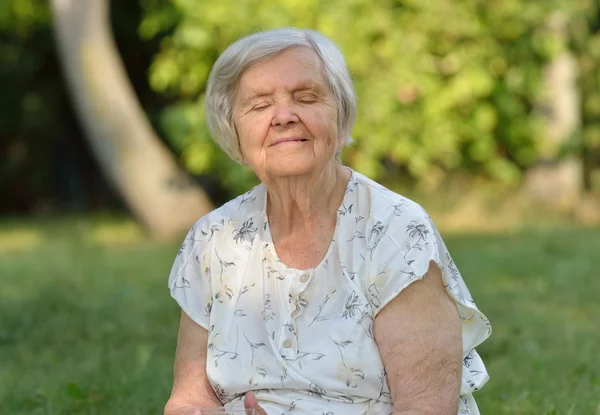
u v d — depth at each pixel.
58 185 18.39
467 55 12.84
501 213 13.51
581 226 12.71
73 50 13.07
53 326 7.77
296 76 3.24
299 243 3.34
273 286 3.33
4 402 5.61
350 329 3.20
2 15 16.20
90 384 5.80
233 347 3.32
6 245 13.48
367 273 3.21
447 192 13.80
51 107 17.72
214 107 3.41
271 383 3.26
